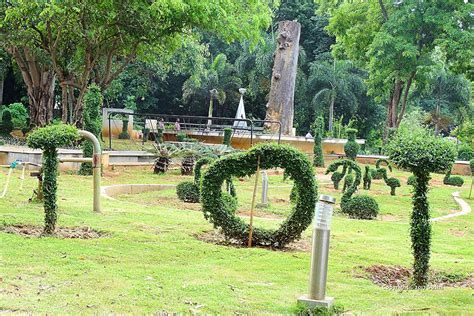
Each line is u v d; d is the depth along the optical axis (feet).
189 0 68.59
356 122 153.28
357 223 35.88
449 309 16.17
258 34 80.79
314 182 24.22
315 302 14.84
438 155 19.34
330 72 140.36
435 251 27.99
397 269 22.11
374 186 69.31
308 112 149.79
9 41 71.82
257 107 153.17
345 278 19.60
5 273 16.98
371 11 114.01
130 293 15.60
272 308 15.01
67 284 16.20
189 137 102.99
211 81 140.36
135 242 23.03
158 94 154.20
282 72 98.99
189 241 24.03
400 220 41.78
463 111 143.23
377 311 15.52
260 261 21.11
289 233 24.36
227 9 74.79
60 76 75.92
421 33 108.27
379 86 118.42
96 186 31.04
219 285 17.06
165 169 64.03
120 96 138.92
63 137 23.25
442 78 138.82
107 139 100.68
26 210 29.48
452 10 104.22
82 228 25.38
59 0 63.98
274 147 24.40
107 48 77.10
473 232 36.06
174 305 14.80
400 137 20.34
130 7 67.05
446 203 57.67
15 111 114.52
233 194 35.17
